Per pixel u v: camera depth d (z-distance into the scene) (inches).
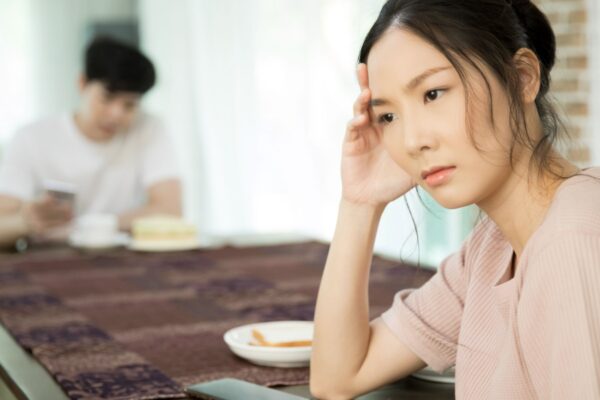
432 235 193.6
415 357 57.5
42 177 148.8
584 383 39.5
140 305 87.5
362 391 58.1
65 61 244.8
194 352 69.1
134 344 71.6
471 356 50.8
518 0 47.2
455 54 44.2
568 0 160.2
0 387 67.4
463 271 56.2
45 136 149.0
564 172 46.4
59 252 121.0
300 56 220.5
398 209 198.5
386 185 57.7
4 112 241.8
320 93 217.3
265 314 82.4
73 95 246.1
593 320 39.9
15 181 146.4
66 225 131.1
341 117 212.7
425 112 45.3
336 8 211.0
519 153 45.5
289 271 105.0
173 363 65.7
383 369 57.7
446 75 44.6
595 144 156.4
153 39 232.7
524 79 45.8
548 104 48.0
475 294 51.4
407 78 45.3
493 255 51.3
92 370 63.3
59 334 75.1
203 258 115.7
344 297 57.7
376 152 58.3
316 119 218.8
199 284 97.9
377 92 47.2
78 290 95.2
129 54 143.9
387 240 201.6
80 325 78.5
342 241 58.4
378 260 111.0
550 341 41.7
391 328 58.2
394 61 45.8
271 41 224.8
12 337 75.4
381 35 47.0
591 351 39.6
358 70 50.9
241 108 229.1
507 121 44.7
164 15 231.1
